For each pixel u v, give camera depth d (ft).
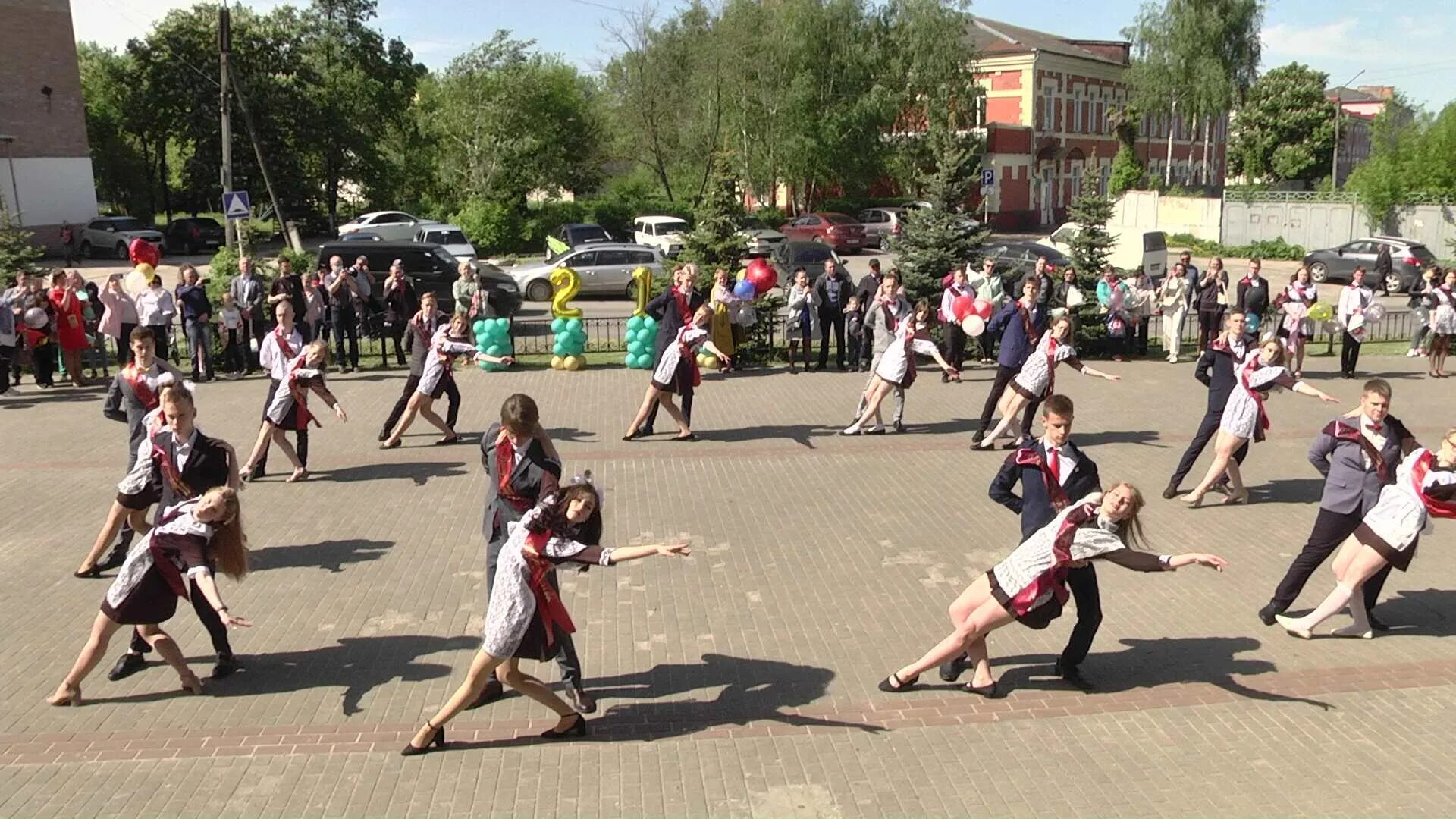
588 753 18.95
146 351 29.81
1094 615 20.93
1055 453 21.66
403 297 58.80
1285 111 218.38
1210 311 61.57
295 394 35.81
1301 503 34.27
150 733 19.60
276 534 31.04
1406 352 68.33
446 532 31.22
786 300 62.85
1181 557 19.48
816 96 153.38
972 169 87.86
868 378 56.90
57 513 33.12
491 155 156.04
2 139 119.96
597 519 19.07
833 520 32.37
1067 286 63.46
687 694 21.17
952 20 157.89
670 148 157.69
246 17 147.95
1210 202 142.41
